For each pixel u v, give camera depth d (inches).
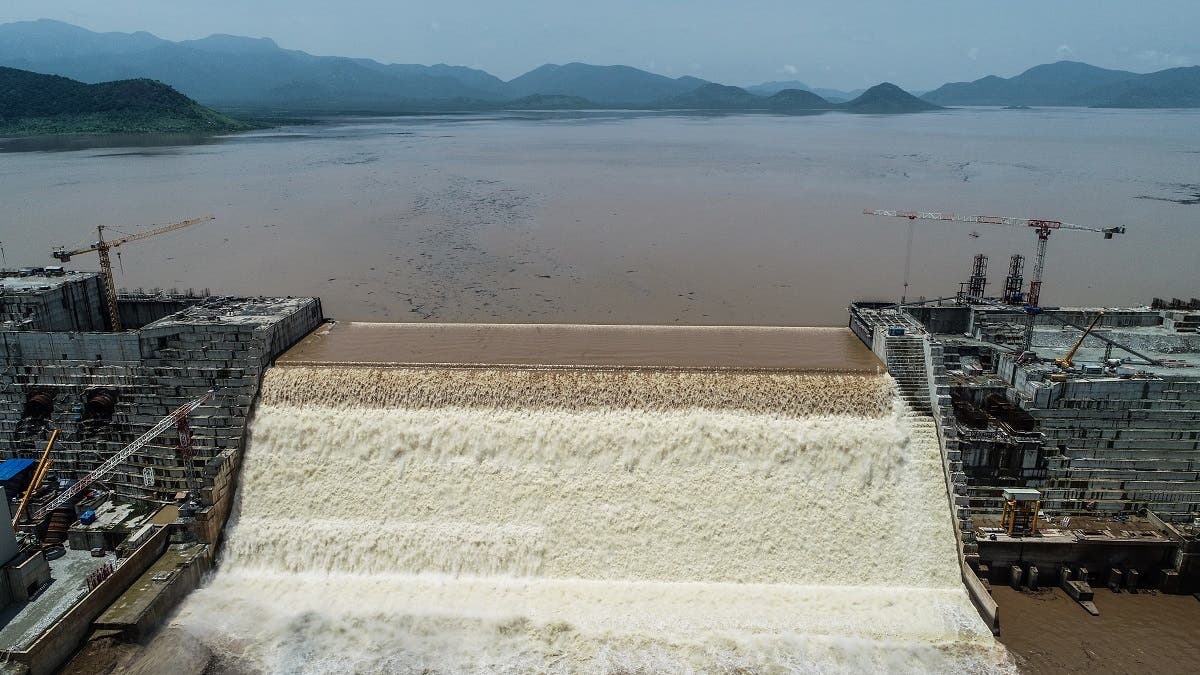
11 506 2519.7
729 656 2060.8
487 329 3309.5
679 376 2628.0
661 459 2512.3
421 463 2529.5
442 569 2391.7
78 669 1990.7
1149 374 2628.0
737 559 2394.2
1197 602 2310.5
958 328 3275.1
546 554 2402.8
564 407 2586.1
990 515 2502.5
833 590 2326.5
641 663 2037.4
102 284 3230.8
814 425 2536.9
